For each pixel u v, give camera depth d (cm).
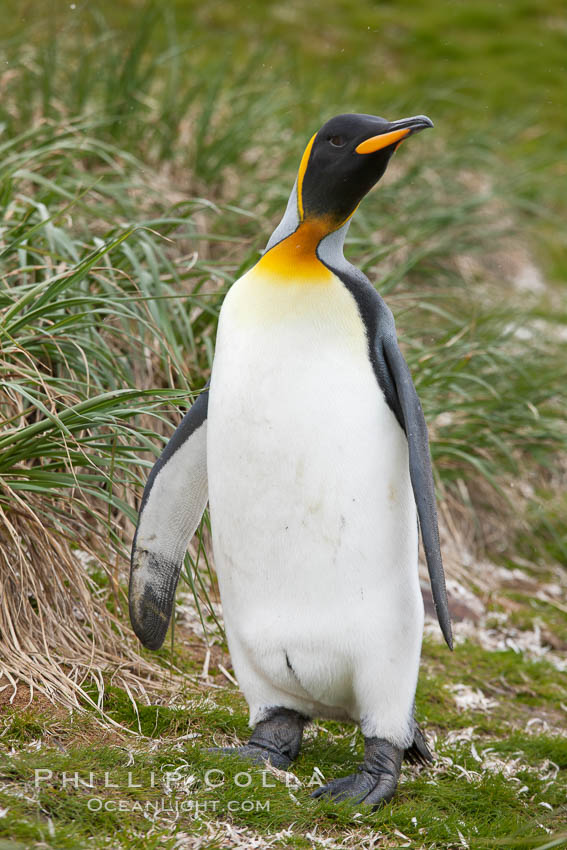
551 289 3138
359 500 982
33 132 1852
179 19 4138
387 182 2748
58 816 884
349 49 4506
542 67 4841
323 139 1012
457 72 4578
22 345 1327
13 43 2370
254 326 999
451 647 948
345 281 1022
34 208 1525
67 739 1032
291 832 930
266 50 2808
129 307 1540
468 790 1106
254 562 1012
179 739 1084
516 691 1530
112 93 2298
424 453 977
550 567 2094
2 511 1165
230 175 2338
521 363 2256
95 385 1430
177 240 2000
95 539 1388
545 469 2386
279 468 984
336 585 995
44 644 1170
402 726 1038
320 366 982
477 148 3206
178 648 1351
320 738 1180
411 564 1022
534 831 1026
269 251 1042
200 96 2625
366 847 927
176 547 1130
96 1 3042
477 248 2733
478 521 2080
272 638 1021
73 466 1288
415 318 2270
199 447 1093
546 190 3434
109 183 2017
